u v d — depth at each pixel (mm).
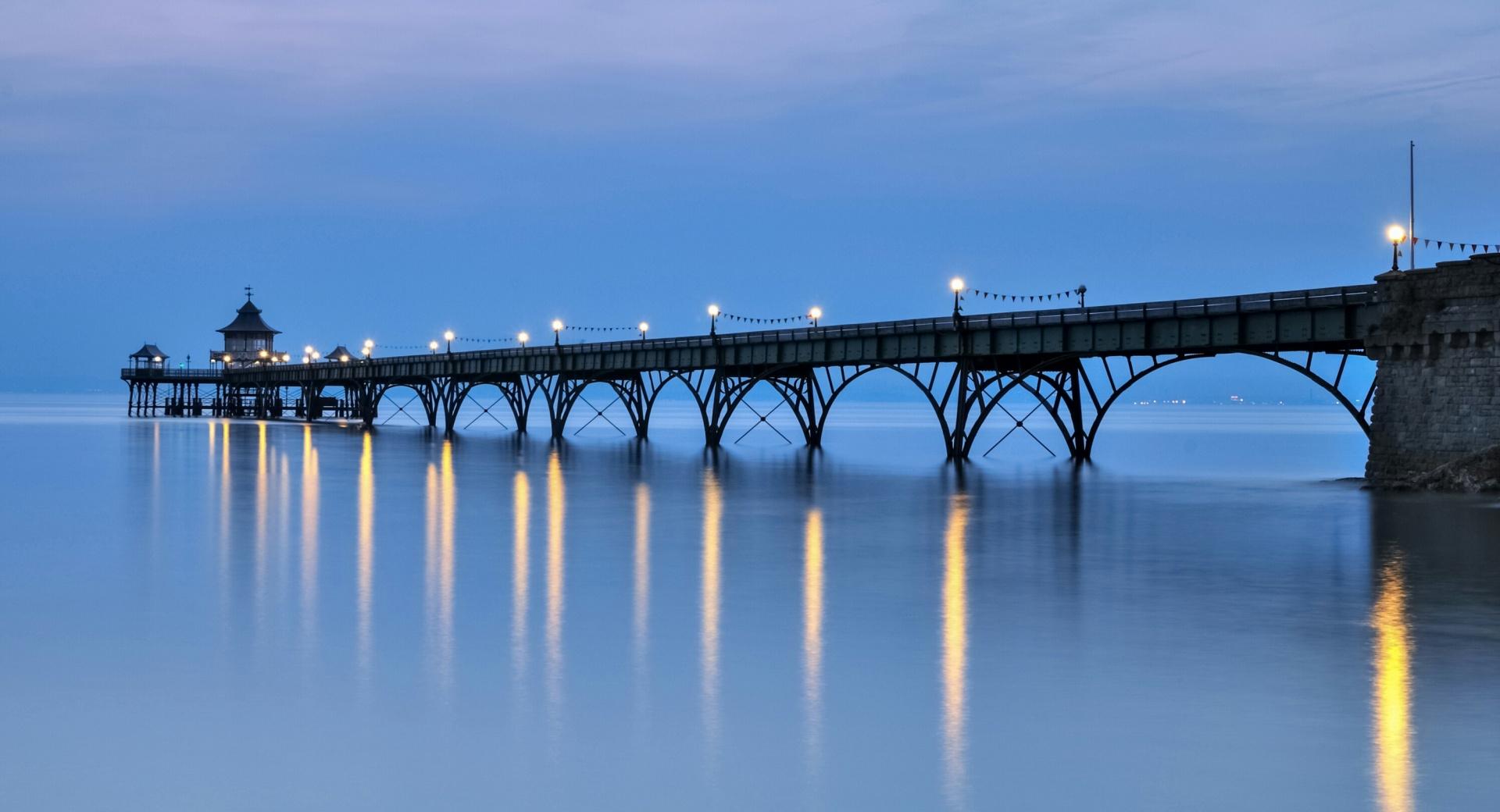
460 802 15734
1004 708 18922
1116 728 17938
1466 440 45750
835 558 33531
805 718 18594
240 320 193875
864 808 15391
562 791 16031
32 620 25625
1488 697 19156
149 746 17688
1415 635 23250
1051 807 15320
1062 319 61344
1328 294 50500
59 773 16734
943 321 68375
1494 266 44500
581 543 37000
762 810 15383
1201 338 55281
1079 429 70750
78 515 45000
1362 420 51094
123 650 22953
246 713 19125
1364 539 35719
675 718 18672
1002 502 48844
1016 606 26453
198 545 36719
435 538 38219
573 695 19859
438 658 22188
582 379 106375
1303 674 20562
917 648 22656
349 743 17734
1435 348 46781
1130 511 44719
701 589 28734
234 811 15508
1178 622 24594
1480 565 30891
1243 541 36031
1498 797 15336
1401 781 15859
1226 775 16141
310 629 24656
